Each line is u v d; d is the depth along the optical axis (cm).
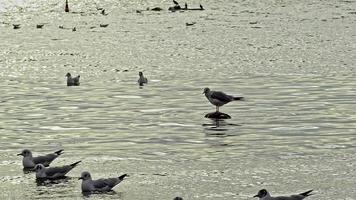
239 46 7000
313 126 3947
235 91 4978
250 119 4147
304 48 6812
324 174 3056
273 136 3738
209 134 3803
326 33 7850
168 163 3269
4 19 9625
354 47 6819
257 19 9325
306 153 3400
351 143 3575
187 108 4488
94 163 3288
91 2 11438
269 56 6400
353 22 8856
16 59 6419
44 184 2983
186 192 2844
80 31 8400
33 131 3947
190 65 6041
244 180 2992
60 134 3869
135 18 9681
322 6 10794
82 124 4094
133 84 5319
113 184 2886
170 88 5147
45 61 6322
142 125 4044
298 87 5078
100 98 4847
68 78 5288
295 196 2653
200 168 3180
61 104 4666
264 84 5206
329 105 4494
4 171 3183
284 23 8862
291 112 4312
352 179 2978
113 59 6394
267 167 3177
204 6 10994
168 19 9481
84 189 2867
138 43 7319
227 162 3269
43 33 8244
